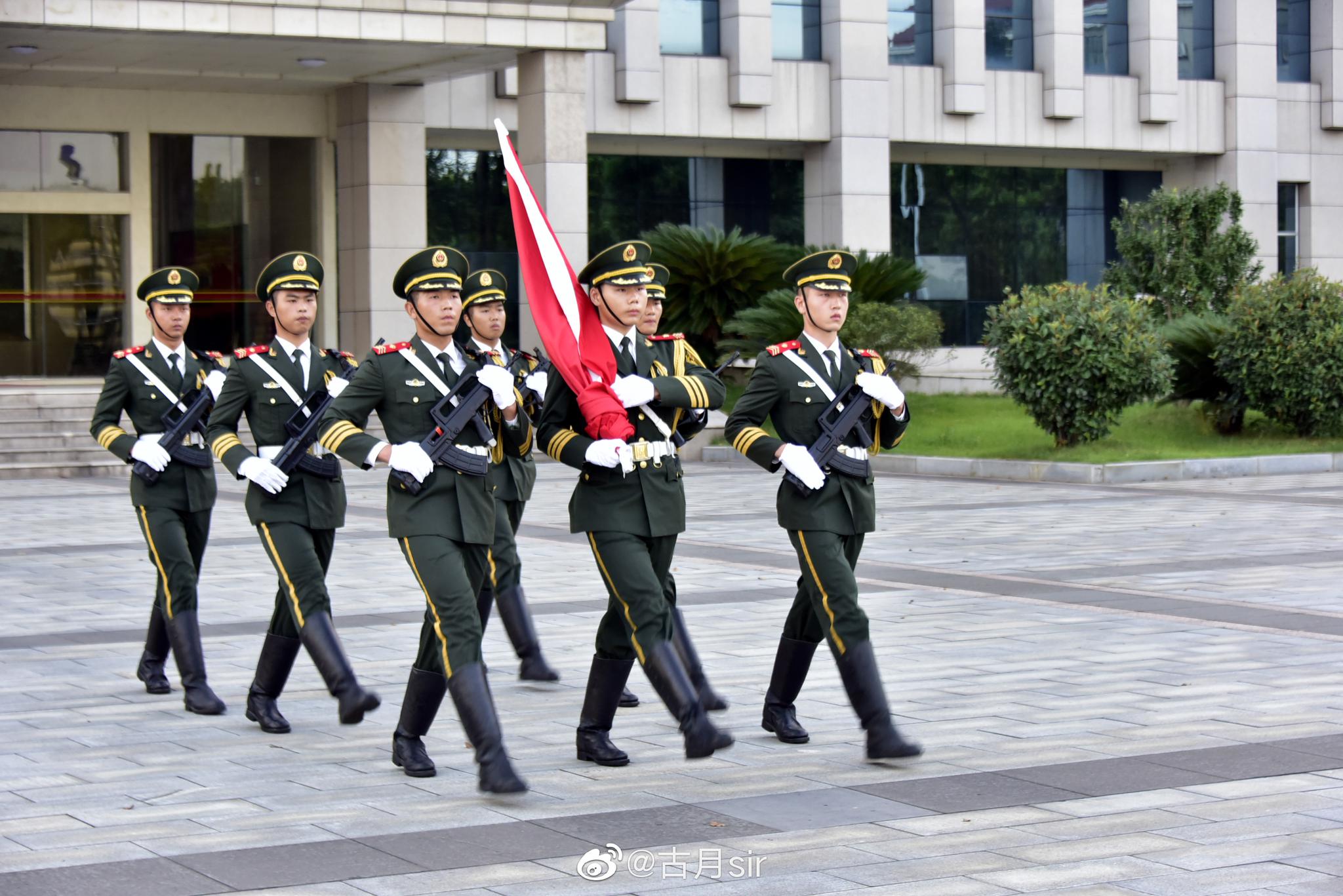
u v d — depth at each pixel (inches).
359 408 432.8
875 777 422.0
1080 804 391.5
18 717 506.9
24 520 1067.3
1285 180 2412.6
